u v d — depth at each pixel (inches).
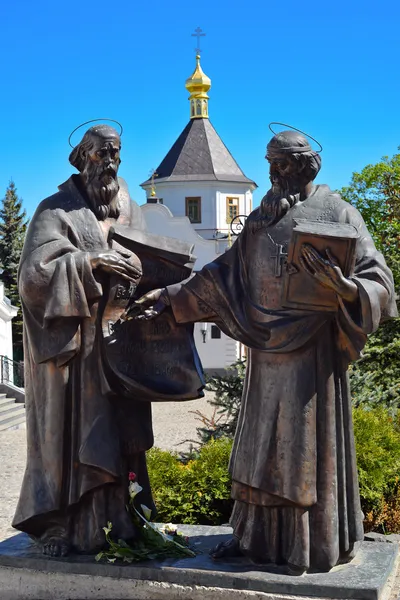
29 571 249.8
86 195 257.8
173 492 350.3
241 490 242.4
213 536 269.0
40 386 252.4
